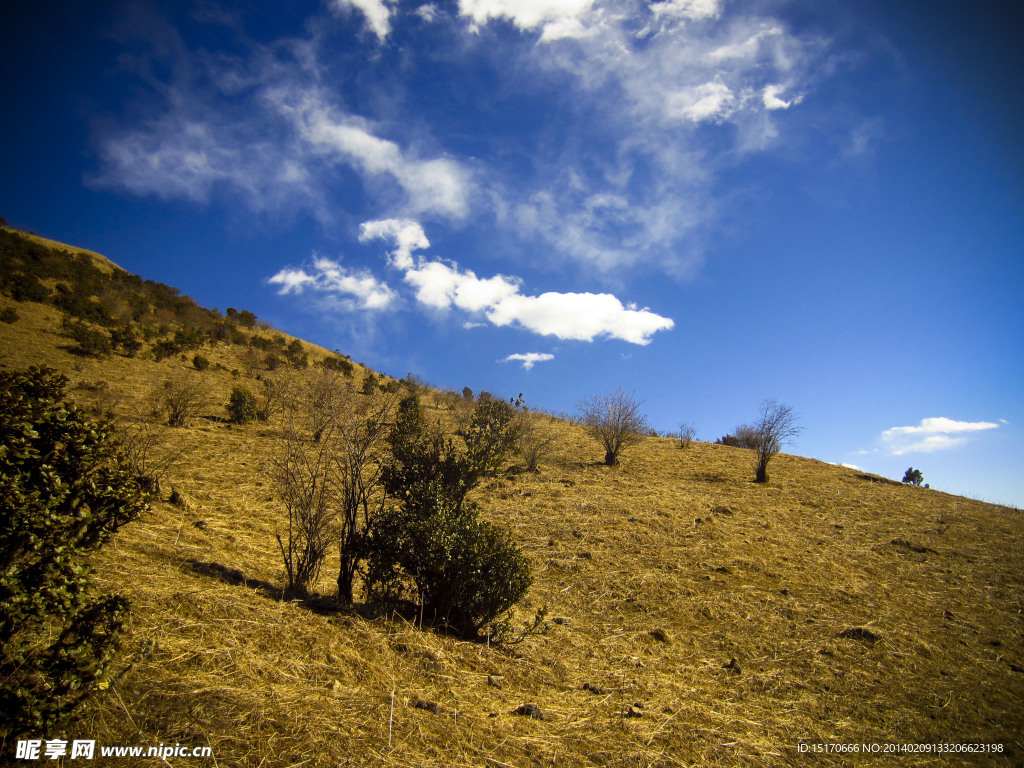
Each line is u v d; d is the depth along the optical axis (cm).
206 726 277
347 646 418
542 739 350
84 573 271
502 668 466
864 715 481
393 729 317
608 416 1741
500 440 641
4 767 228
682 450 2109
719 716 444
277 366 2589
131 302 2912
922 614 743
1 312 1919
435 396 2766
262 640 391
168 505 778
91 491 275
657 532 1030
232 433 1414
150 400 1579
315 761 268
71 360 1741
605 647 583
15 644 259
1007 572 940
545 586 760
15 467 249
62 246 3509
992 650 645
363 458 573
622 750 356
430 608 541
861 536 1111
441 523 530
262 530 770
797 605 746
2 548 240
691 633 646
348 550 533
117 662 309
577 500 1222
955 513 1366
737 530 1084
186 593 432
